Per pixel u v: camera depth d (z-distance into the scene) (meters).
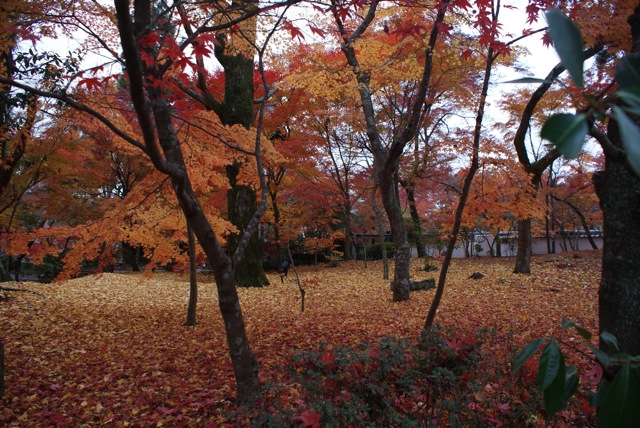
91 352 6.39
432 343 2.54
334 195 17.59
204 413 4.05
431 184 17.61
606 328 2.02
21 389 4.78
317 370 2.35
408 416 2.30
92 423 4.01
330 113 11.11
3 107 7.31
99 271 5.96
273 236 19.25
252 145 5.81
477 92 8.05
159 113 3.26
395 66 7.18
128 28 2.12
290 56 8.16
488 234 25.00
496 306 8.96
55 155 8.98
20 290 10.38
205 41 2.84
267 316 8.85
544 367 0.95
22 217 14.53
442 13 4.21
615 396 0.83
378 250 24.16
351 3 3.86
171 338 7.23
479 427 2.29
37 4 4.06
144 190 5.51
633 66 0.69
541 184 14.16
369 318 8.32
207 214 6.82
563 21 0.68
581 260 14.99
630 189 1.96
